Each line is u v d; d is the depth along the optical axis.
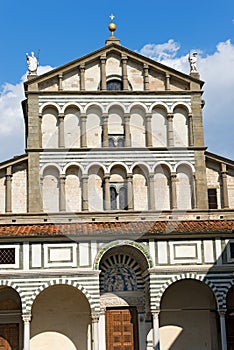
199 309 45.66
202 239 42.78
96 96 47.69
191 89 48.34
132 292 44.94
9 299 44.47
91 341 42.81
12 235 41.50
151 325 44.50
